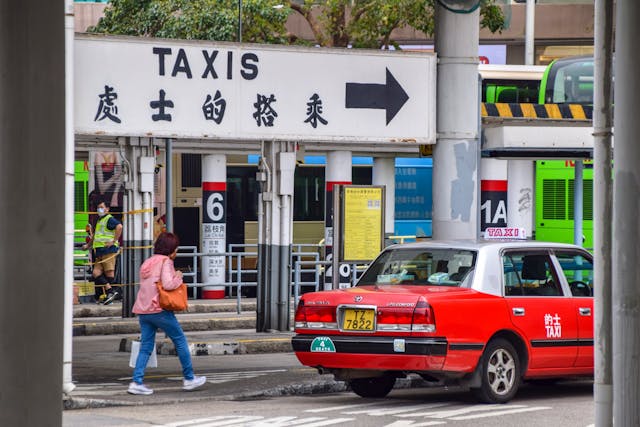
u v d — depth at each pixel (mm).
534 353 23922
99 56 29547
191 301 50875
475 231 32000
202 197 52938
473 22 31844
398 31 80062
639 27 14250
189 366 25562
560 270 24844
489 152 33688
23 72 10562
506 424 20641
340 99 31281
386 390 25312
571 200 59312
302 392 26172
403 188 60156
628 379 14438
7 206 10602
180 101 30219
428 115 31688
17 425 10602
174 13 63062
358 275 48094
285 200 36500
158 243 25438
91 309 45656
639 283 14438
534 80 57500
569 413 22172
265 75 30844
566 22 81875
